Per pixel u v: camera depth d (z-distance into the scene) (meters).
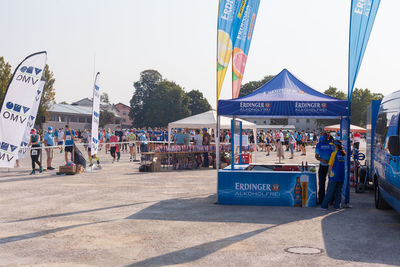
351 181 13.83
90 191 12.31
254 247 6.43
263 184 10.12
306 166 10.78
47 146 18.14
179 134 21.06
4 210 9.45
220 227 7.80
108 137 31.69
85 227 7.80
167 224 8.05
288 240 6.86
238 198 10.22
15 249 6.33
